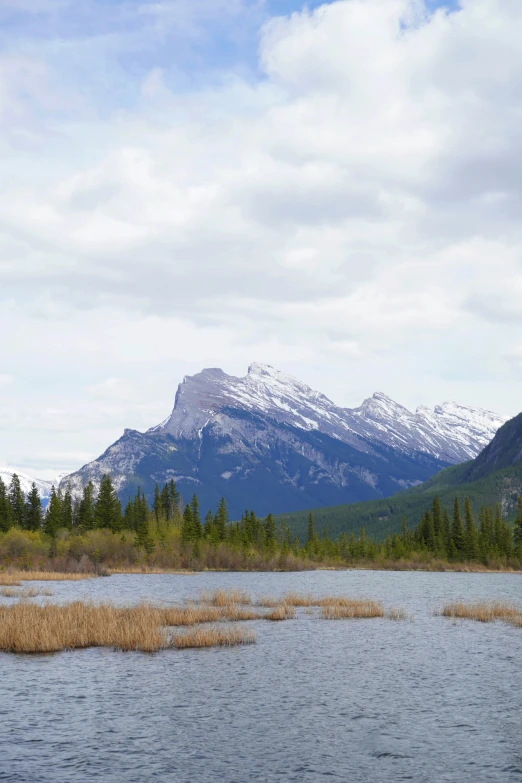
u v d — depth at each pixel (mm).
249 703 30531
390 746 25172
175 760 23641
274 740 25750
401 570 187125
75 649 41562
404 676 35875
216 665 37844
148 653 40719
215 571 159500
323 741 25672
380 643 45219
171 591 83312
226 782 21797
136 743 25297
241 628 48844
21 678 34219
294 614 58125
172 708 29656
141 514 190500
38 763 23219
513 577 150875
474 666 38375
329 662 39125
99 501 183750
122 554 158625
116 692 31953
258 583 110125
